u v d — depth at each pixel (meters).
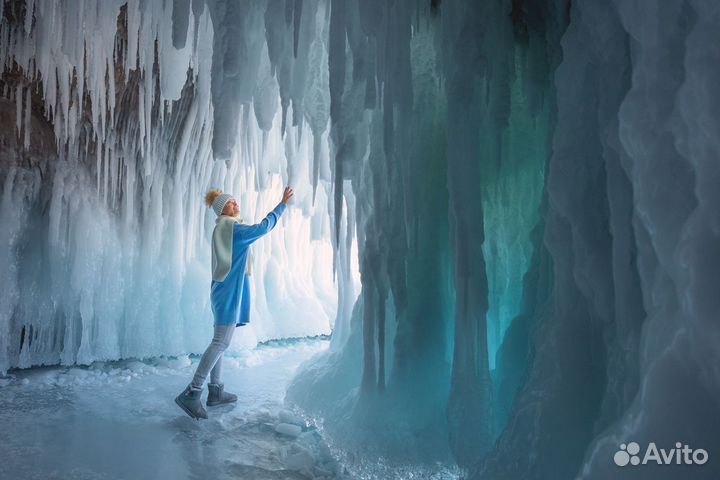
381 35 2.66
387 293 2.93
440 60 2.78
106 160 4.57
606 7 1.75
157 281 4.87
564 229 1.98
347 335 3.95
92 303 4.51
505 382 2.51
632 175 1.47
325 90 3.22
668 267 1.30
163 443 2.80
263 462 2.59
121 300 4.68
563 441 1.80
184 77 3.92
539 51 2.75
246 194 5.54
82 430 2.96
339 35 2.73
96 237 4.52
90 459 2.56
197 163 5.04
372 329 2.93
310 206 5.08
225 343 3.31
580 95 1.93
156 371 4.39
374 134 2.94
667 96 1.34
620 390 1.58
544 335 2.04
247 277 3.54
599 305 1.80
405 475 2.47
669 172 1.32
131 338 4.72
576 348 1.89
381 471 2.49
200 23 3.51
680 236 1.23
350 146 2.93
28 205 4.31
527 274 2.59
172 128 4.80
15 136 4.32
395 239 2.85
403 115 2.69
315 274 7.16
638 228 1.44
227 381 4.16
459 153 2.47
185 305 5.01
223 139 2.96
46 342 4.38
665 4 1.36
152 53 3.80
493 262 2.81
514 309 2.87
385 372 3.09
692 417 1.17
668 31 1.35
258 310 5.89
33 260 4.31
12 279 4.19
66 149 4.53
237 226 3.42
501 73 2.58
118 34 4.19
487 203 2.82
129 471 2.43
